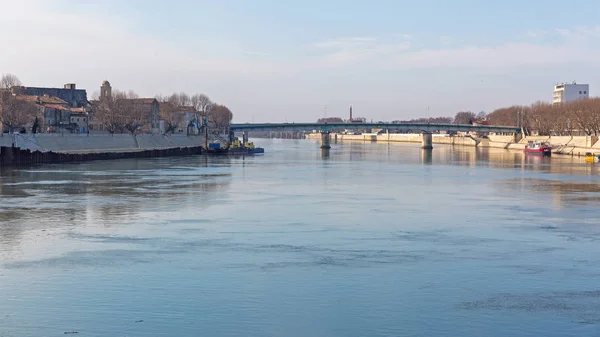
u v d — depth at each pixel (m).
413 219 95.75
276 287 59.50
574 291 58.78
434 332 49.28
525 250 74.62
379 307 54.47
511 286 60.19
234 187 139.88
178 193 127.06
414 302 55.69
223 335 48.53
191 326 50.16
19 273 63.69
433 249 75.00
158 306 54.38
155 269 65.31
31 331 49.06
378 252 73.31
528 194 128.75
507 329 49.81
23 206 106.81
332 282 61.12
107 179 156.25
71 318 51.62
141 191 130.00
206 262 68.19
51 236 81.56
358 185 146.62
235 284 60.38
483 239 80.81
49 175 164.88
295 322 51.09
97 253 72.06
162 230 85.94
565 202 116.00
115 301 55.56
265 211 103.25
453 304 55.19
